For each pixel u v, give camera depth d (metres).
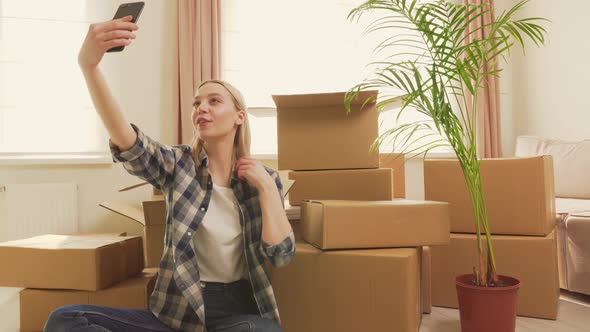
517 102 3.54
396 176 2.42
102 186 2.74
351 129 1.90
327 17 3.22
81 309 1.06
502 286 1.62
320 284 1.58
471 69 1.62
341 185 1.90
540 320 1.87
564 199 2.65
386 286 1.50
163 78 2.86
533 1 3.39
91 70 1.02
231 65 3.05
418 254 1.72
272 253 1.21
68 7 2.81
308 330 1.59
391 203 1.63
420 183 3.24
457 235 2.04
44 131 2.79
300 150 1.93
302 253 1.60
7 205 2.52
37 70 2.78
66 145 2.81
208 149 1.33
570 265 2.20
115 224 2.75
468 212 2.04
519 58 3.52
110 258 1.69
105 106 1.04
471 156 1.72
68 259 1.62
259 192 1.23
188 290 1.14
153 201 1.87
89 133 2.84
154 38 2.85
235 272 1.27
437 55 1.67
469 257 2.00
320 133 1.92
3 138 2.73
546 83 3.28
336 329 1.55
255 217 1.29
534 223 1.92
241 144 1.37
